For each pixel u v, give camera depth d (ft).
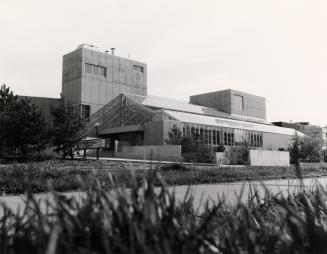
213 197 21.35
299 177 8.43
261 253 6.11
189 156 100.37
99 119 170.30
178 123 140.77
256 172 52.54
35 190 24.82
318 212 7.63
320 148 149.59
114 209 5.82
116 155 119.65
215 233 6.40
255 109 266.36
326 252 5.88
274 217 8.73
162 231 5.28
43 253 4.62
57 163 69.72
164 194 6.45
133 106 157.48
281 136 194.90
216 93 253.85
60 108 89.15
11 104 84.33
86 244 4.71
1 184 26.58
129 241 5.44
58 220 5.24
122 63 203.00
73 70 189.47
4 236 6.00
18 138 80.18
